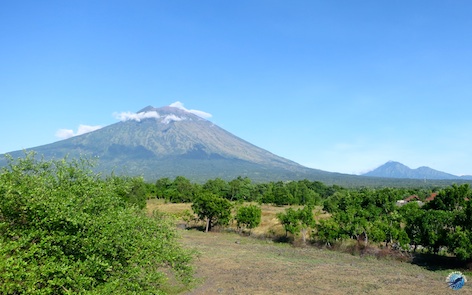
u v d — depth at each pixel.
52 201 10.29
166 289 23.38
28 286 8.66
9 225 10.34
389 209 55.59
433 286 26.06
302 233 48.34
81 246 10.56
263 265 33.12
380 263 35.66
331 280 27.53
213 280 27.12
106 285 9.88
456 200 46.94
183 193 101.12
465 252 31.34
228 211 58.62
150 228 15.30
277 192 101.62
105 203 12.32
